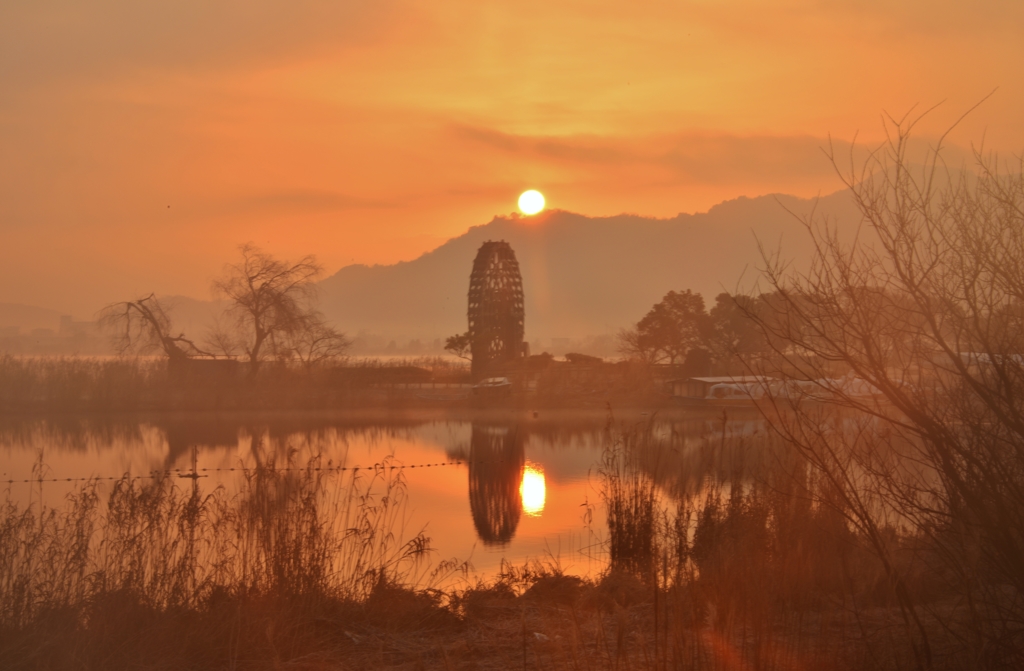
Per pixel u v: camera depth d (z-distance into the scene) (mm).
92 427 43000
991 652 5520
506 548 14352
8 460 29438
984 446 5375
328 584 9516
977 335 5371
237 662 7391
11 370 52969
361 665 7371
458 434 38750
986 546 5598
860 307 5496
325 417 49188
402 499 19250
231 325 63594
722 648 6160
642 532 13234
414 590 10016
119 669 7137
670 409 51062
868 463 6555
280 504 11180
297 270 60969
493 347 77312
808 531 8594
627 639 7488
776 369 6781
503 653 7324
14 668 7016
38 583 8344
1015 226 5344
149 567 9398
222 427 42812
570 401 55438
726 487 14430
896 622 6707
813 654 6289
